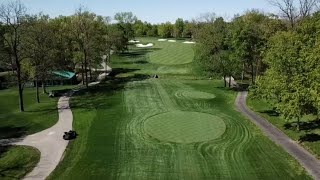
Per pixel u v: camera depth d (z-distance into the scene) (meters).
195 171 37.22
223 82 86.06
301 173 35.84
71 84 88.69
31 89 83.69
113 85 85.00
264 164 38.31
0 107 66.50
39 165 39.44
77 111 61.44
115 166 38.75
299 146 42.78
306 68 44.12
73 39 85.06
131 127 51.78
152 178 35.88
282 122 51.94
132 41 175.62
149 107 63.41
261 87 53.00
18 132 51.00
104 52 106.44
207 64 78.56
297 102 41.53
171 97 71.12
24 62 71.00
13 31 66.50
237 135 47.53
